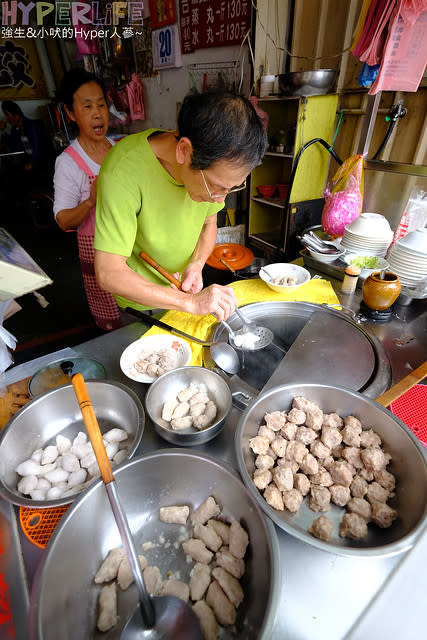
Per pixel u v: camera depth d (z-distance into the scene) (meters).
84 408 0.64
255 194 2.71
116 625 0.59
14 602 0.56
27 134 4.93
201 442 0.79
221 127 0.73
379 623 0.53
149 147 1.04
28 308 3.16
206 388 0.95
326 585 0.58
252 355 1.16
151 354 1.08
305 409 0.85
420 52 1.38
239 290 1.48
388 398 0.92
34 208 4.55
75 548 0.61
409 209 1.57
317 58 2.10
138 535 0.71
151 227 1.21
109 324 2.13
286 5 2.26
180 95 3.39
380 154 1.86
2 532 0.66
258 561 0.60
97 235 1.05
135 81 3.96
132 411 0.88
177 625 0.57
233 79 2.65
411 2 1.30
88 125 1.65
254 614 0.55
